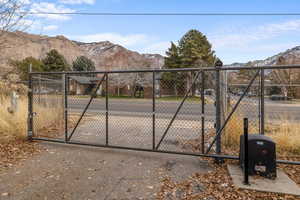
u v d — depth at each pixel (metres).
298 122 4.94
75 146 4.66
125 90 17.66
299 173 3.09
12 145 4.56
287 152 4.06
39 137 5.29
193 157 3.90
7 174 3.11
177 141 5.12
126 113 9.95
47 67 33.50
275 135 4.45
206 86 5.48
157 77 5.98
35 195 2.50
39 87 6.82
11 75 8.88
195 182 2.82
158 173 3.15
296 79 14.45
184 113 9.03
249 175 2.92
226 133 4.55
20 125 5.35
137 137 5.58
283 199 2.32
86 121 8.06
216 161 3.52
